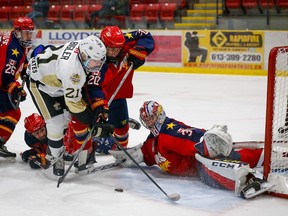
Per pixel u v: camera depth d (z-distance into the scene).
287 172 4.24
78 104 4.21
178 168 4.57
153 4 15.88
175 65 14.22
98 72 4.38
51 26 16.36
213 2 15.68
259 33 13.20
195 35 13.91
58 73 4.18
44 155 4.83
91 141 4.69
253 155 4.44
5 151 5.19
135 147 4.86
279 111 4.73
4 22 17.34
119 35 4.33
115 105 5.14
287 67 4.61
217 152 4.24
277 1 14.76
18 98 5.03
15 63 5.07
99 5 16.19
